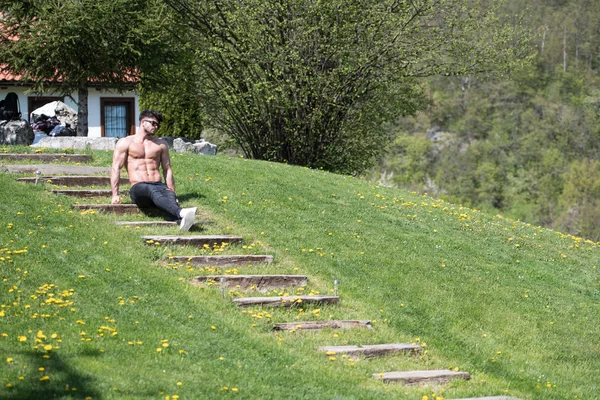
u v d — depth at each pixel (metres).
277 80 26.19
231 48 26.78
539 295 14.72
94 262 11.50
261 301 11.58
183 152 20.84
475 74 28.88
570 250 18.58
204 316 10.59
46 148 18.09
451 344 11.80
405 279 13.84
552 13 105.69
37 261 11.07
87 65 28.05
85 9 26.81
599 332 13.47
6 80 37.41
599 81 102.69
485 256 16.34
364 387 9.27
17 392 7.44
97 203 14.24
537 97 101.81
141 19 27.14
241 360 9.35
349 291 12.87
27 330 8.99
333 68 27.08
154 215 14.38
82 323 9.45
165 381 8.25
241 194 16.55
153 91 31.14
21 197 13.59
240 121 28.80
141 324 9.82
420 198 20.28
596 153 96.38
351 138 30.52
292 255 13.85
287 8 25.94
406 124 103.31
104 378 8.04
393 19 26.16
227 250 13.38
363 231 15.97
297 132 27.50
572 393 10.80
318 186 18.56
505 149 98.50
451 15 27.17
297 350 10.22
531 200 94.00
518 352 12.14
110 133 39.97
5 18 27.62
